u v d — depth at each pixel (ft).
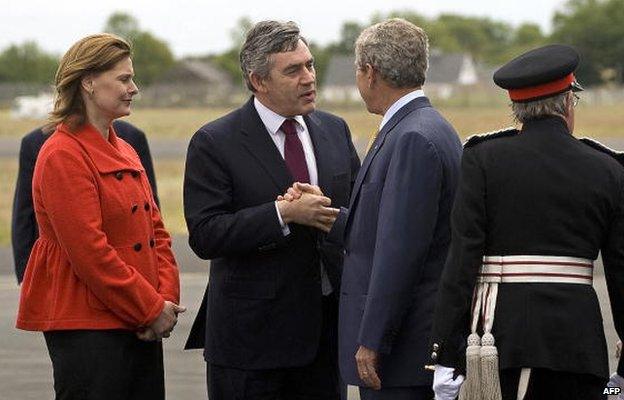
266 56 19.94
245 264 20.24
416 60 18.34
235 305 20.31
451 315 16.10
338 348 19.47
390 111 18.45
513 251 16.17
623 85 344.28
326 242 20.03
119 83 18.38
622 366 16.99
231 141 20.21
